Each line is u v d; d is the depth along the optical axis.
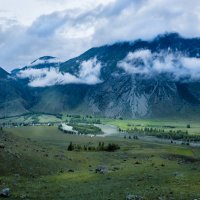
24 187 57.62
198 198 45.34
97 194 51.09
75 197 49.78
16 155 80.88
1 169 69.56
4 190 50.41
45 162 86.50
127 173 75.38
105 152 155.62
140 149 193.62
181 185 55.78
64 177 72.56
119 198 46.97
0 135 108.62
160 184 57.34
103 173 76.94
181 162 108.50
